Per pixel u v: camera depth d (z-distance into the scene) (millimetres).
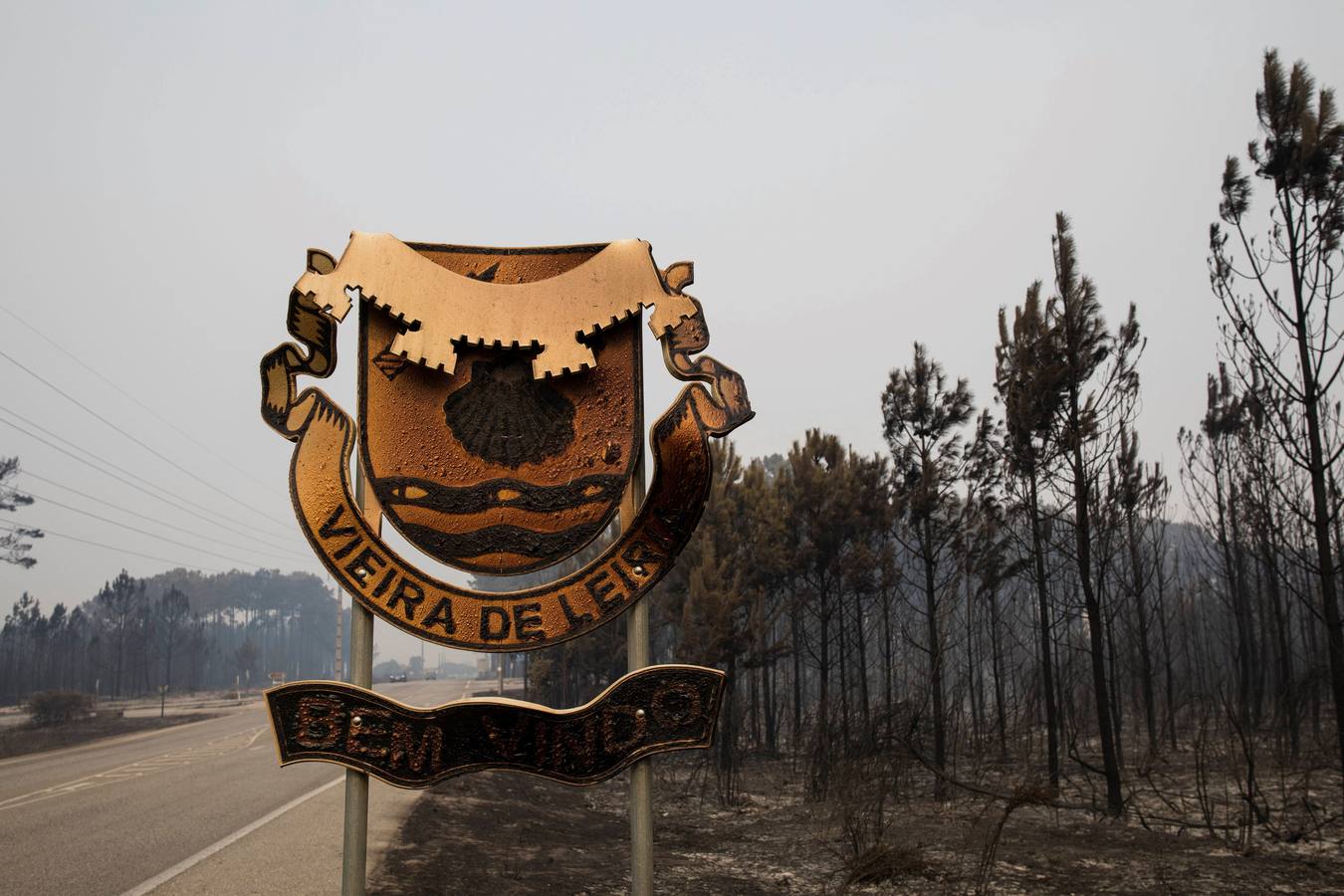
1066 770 16766
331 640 148500
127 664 88938
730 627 16188
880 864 8961
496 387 4203
